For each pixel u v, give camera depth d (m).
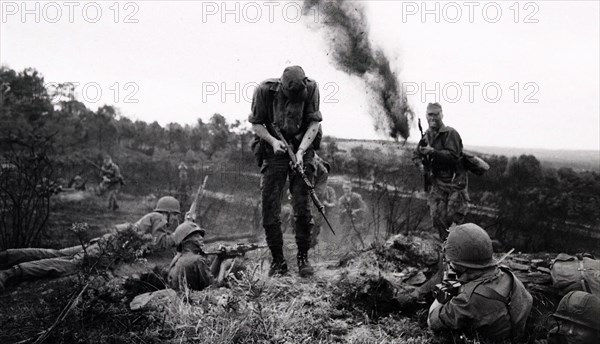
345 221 11.28
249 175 17.02
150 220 8.12
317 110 6.27
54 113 26.39
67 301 4.99
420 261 5.44
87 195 19.31
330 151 15.05
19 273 7.20
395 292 5.01
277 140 6.03
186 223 6.43
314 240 8.87
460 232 4.24
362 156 13.45
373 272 5.30
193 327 4.66
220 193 16.36
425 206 9.96
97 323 4.88
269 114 6.21
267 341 4.45
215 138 28.00
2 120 21.62
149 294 5.44
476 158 7.31
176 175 22.64
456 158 7.20
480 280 4.12
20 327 4.98
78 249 8.21
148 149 32.75
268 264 6.75
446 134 7.28
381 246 5.98
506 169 12.43
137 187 21.58
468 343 4.04
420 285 5.11
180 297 5.37
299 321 4.74
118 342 4.51
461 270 4.23
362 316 4.99
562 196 10.80
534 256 6.36
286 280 5.91
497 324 4.02
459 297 4.11
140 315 4.96
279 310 4.91
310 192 5.97
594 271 4.67
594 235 9.52
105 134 33.12
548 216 10.02
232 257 6.63
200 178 20.12
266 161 6.25
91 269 5.38
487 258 4.19
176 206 8.57
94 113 34.19
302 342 4.45
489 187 12.15
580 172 12.63
